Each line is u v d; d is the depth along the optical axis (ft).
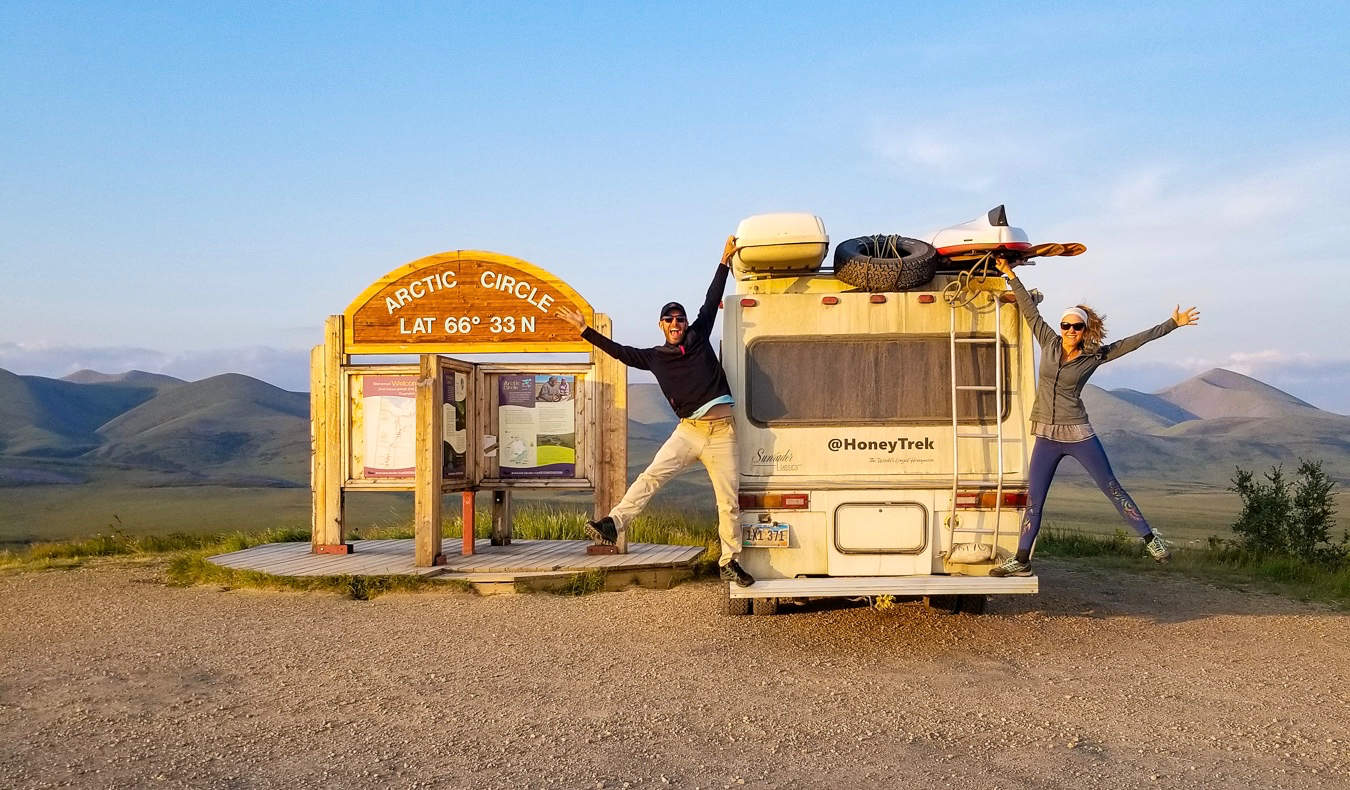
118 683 22.44
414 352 42.11
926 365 26.91
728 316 27.09
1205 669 23.53
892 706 20.15
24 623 29.86
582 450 42.11
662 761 16.69
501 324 42.24
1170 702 20.44
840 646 26.23
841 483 26.61
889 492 26.61
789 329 26.91
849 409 26.81
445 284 42.27
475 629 28.60
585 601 33.32
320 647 26.22
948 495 26.61
